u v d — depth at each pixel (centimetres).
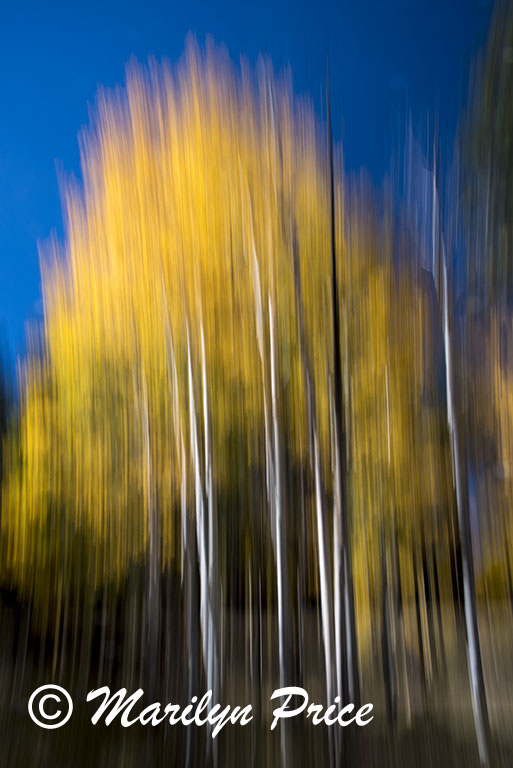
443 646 514
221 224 736
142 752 407
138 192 776
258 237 709
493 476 595
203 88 775
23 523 671
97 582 621
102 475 686
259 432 649
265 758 401
